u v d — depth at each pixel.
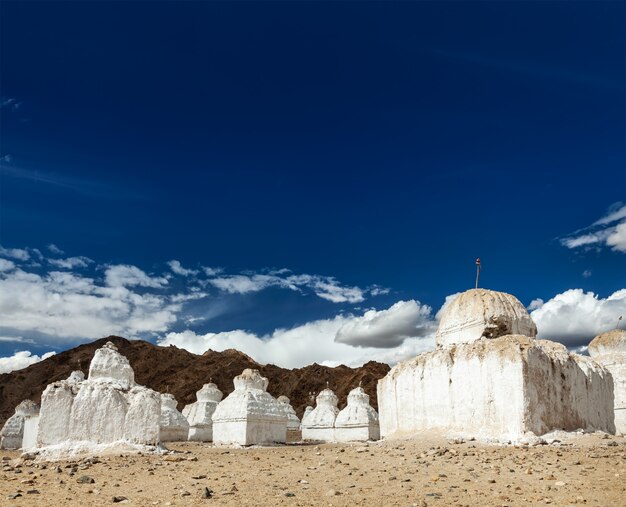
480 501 13.04
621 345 44.53
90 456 24.56
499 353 27.72
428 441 27.91
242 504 13.12
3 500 13.78
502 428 26.88
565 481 15.06
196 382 106.94
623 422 42.38
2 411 97.81
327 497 13.93
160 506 12.99
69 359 112.81
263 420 38.22
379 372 104.62
